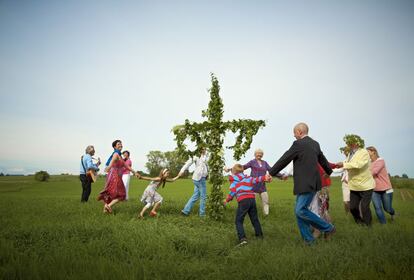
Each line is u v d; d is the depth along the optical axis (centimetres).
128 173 1340
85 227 718
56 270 448
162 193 2919
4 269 449
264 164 1202
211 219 983
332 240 670
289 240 674
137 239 634
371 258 502
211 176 1016
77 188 4394
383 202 1005
